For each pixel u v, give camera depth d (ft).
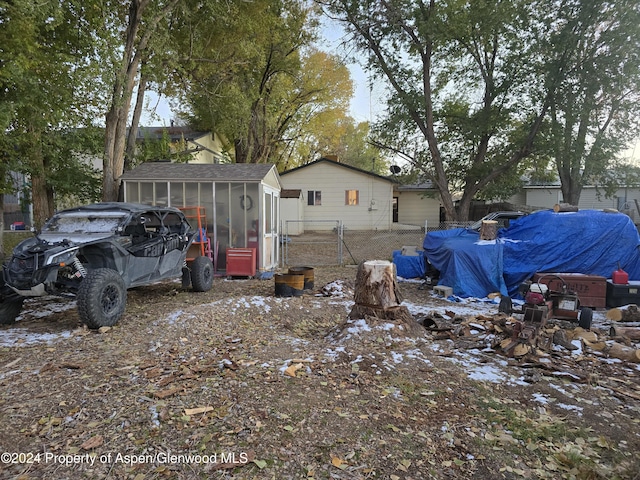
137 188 34.32
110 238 19.60
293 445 8.75
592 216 27.09
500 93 55.77
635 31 44.04
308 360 13.38
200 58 47.67
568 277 23.08
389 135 60.08
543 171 65.87
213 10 43.21
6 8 23.26
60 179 42.70
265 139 81.51
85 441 8.80
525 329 14.79
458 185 68.03
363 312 16.83
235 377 12.00
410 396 11.22
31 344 15.69
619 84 46.91
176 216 27.53
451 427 9.71
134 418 9.71
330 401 10.71
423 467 8.22
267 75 71.77
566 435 9.55
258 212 33.91
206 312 18.62
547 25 49.34
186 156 59.77
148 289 28.22
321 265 41.65
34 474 7.77
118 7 37.63
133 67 37.40
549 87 48.80
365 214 78.69
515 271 26.68
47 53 29.89
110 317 17.79
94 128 42.57
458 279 26.89
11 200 68.64
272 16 56.95
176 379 11.87
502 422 10.02
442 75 59.98
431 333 17.42
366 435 9.23
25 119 31.12
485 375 12.91
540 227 27.89
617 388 12.17
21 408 10.24
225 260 34.17
